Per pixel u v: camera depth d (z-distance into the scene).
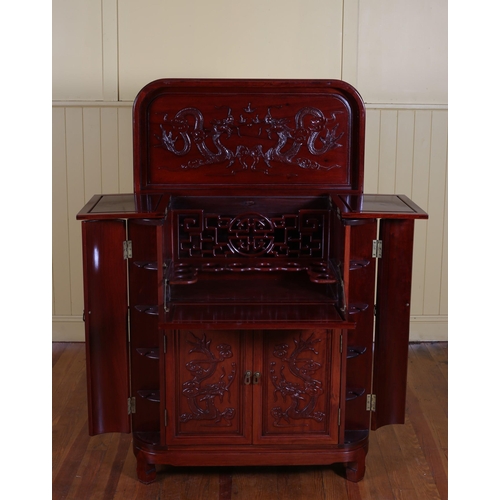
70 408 3.27
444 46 3.68
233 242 2.93
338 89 2.86
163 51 3.62
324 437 2.63
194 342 2.56
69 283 3.93
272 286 2.85
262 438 2.63
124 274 2.61
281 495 2.59
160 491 2.62
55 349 3.91
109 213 2.47
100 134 3.72
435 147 3.79
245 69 3.63
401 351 2.73
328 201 2.91
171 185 2.93
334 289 2.73
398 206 2.67
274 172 2.93
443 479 2.71
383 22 3.64
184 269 2.75
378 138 3.76
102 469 2.78
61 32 3.61
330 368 2.58
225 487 2.64
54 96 3.68
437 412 3.25
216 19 3.58
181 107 2.87
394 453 2.90
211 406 2.61
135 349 2.70
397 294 2.68
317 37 3.62
